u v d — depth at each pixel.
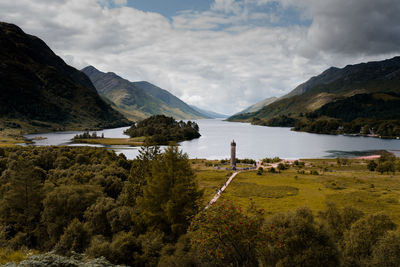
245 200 76.44
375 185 94.88
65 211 50.47
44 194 57.28
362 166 147.25
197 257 29.11
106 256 34.22
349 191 85.44
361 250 34.94
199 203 35.88
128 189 58.50
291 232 32.06
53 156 106.25
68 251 38.06
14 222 53.28
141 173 61.78
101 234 45.28
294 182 102.44
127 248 36.41
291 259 29.69
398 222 54.75
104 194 60.31
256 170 134.00
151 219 43.47
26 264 19.62
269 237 23.92
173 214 41.69
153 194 44.44
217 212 23.19
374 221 36.38
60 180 75.69
